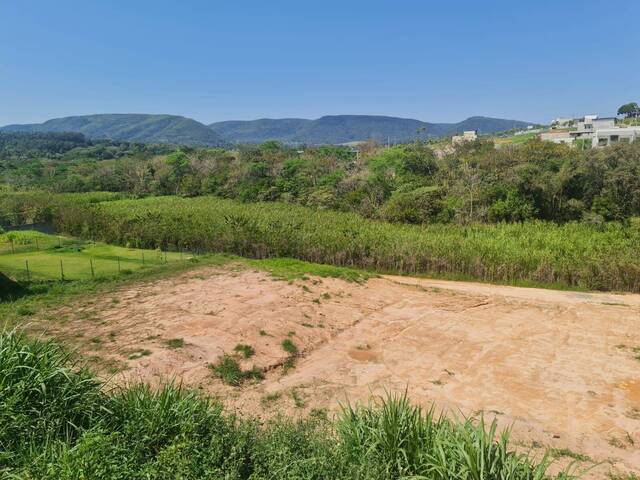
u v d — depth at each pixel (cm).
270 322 1237
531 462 528
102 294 1514
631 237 2239
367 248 2275
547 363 1065
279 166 5412
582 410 845
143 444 471
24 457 410
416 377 992
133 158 7175
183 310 1328
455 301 1588
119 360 945
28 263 2191
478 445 468
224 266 1952
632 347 1159
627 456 693
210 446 482
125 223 3020
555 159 3678
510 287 1873
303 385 930
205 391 861
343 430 548
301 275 1772
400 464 484
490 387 944
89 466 393
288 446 516
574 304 1569
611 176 3095
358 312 1423
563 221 3095
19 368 492
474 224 2916
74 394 504
